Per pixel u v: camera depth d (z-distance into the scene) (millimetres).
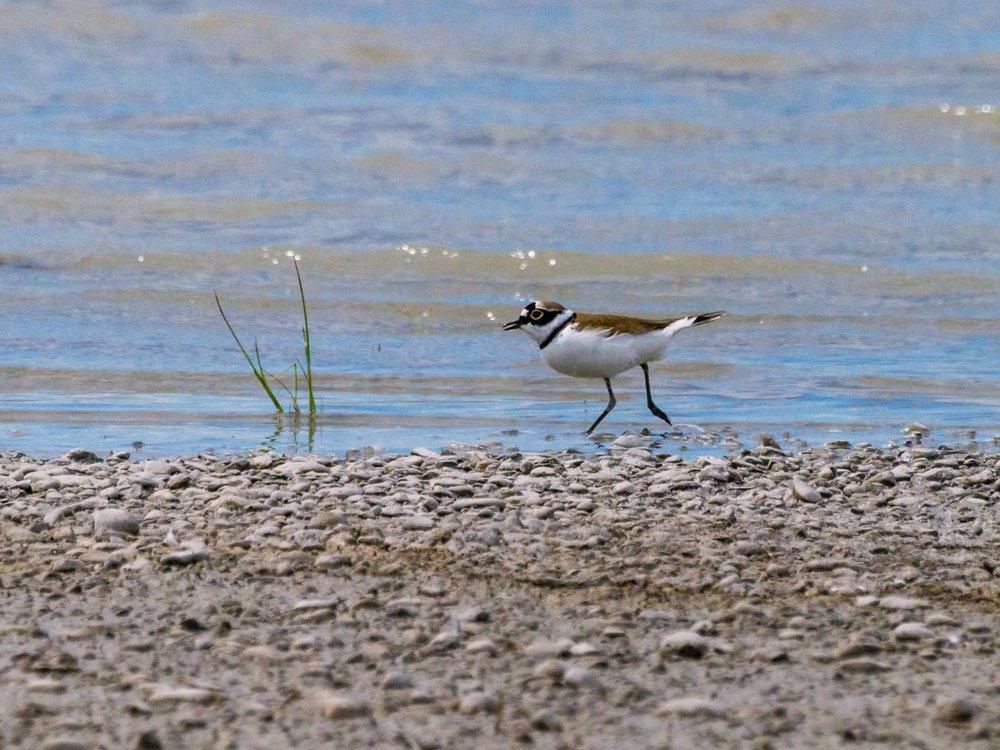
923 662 7152
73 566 8469
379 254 20625
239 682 6801
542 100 32594
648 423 13586
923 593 8258
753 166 27109
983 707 6598
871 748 6184
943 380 15359
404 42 37312
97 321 17219
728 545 9188
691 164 27266
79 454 11641
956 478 11234
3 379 14805
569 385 15102
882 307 18562
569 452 12070
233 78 33812
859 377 15445
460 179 25984
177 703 6512
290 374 15344
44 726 6281
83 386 14656
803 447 12617
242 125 29672
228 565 8609
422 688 6719
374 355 16203
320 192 24797
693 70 36062
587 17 41750
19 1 38375
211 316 17625
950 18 42250
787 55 37062
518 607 7914
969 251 21375
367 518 9648
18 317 17219
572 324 12844
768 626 7648
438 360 16047
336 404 14164
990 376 15539
